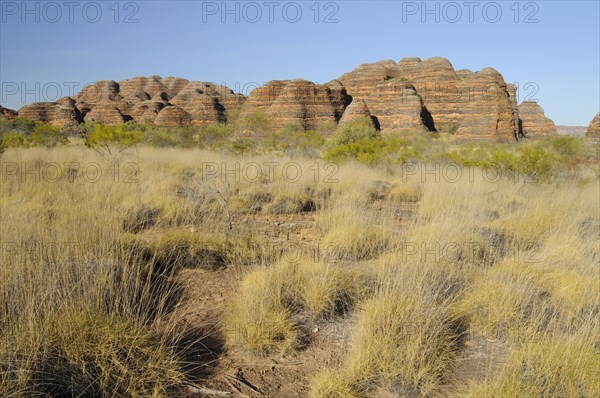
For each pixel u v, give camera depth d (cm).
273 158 1875
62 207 741
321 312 455
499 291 461
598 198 1023
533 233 735
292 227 819
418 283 451
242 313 420
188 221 814
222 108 8662
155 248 590
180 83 14900
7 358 312
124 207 808
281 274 497
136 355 344
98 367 330
